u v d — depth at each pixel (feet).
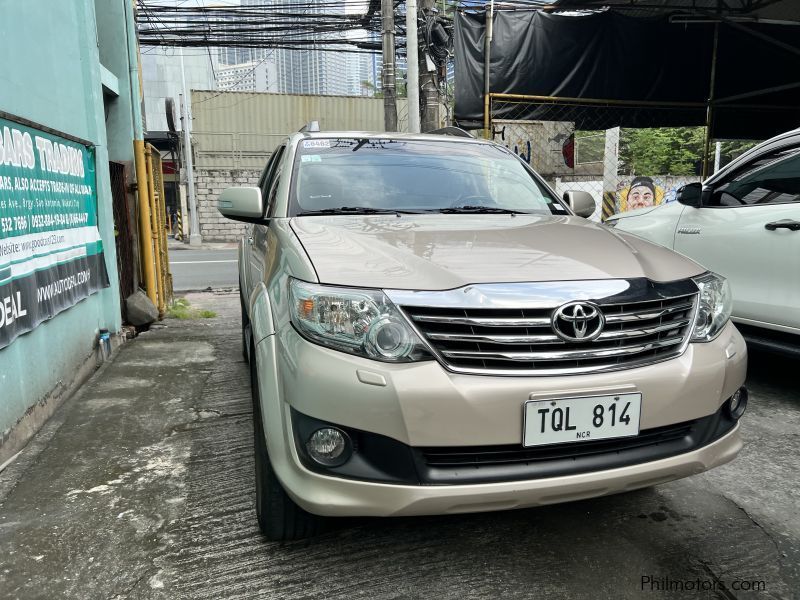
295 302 6.32
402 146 11.27
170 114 68.74
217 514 8.11
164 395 13.04
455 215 9.34
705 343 6.82
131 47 20.08
